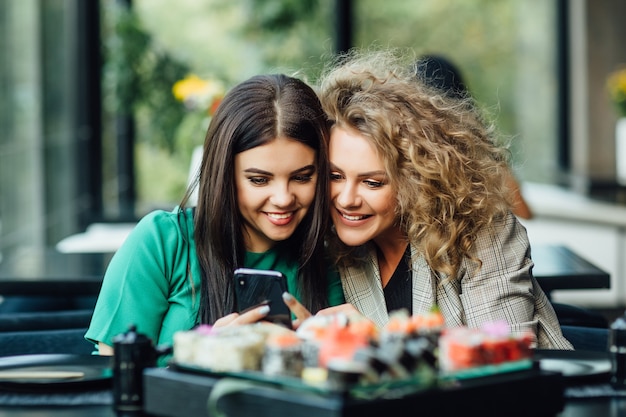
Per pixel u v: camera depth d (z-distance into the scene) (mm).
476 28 7270
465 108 2414
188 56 7047
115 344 1573
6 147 4980
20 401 1630
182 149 6945
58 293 3072
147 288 2125
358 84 2221
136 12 7059
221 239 2119
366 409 1336
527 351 1564
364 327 1500
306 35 7012
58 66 6512
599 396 1635
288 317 1884
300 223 2193
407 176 2178
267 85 2086
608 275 3102
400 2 7125
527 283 2277
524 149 7492
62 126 6574
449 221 2213
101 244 6023
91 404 1619
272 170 2045
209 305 2121
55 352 2449
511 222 2330
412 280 2293
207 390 1445
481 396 1447
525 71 7418
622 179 7172
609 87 7562
